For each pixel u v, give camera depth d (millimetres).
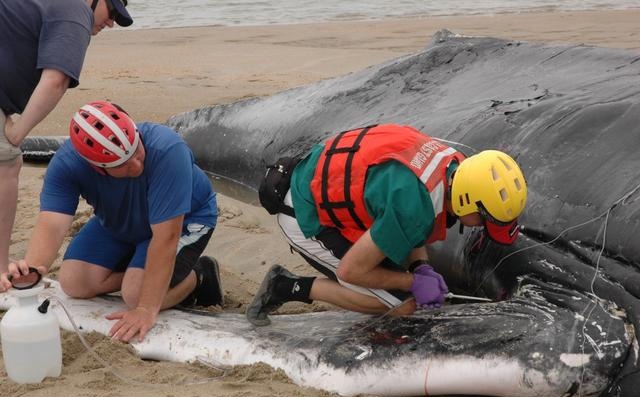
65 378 5391
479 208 5078
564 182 6309
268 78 16578
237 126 10695
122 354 5730
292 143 9898
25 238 8328
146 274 6004
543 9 28156
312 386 5344
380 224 5102
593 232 5824
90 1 6918
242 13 29031
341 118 9609
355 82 10086
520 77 8477
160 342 5855
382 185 5141
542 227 6164
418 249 5746
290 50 20281
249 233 8602
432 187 5102
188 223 6402
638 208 5664
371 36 22672
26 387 5258
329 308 6727
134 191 6020
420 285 5449
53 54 6453
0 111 6641
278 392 5242
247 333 5867
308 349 5539
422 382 5184
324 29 24516
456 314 5605
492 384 5070
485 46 9391
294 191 5641
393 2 30938
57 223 5941
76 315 6242
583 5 28875
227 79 16562
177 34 24219
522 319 5332
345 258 5309
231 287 7301
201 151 10969
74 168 5934
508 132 7180
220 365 5621
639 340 5148
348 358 5355
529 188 6512
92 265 6520
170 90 15367
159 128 6004
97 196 6125
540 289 5805
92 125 5496
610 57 8156
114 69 17875
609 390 5113
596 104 6848
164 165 5832
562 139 6684
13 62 6594
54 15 6512
